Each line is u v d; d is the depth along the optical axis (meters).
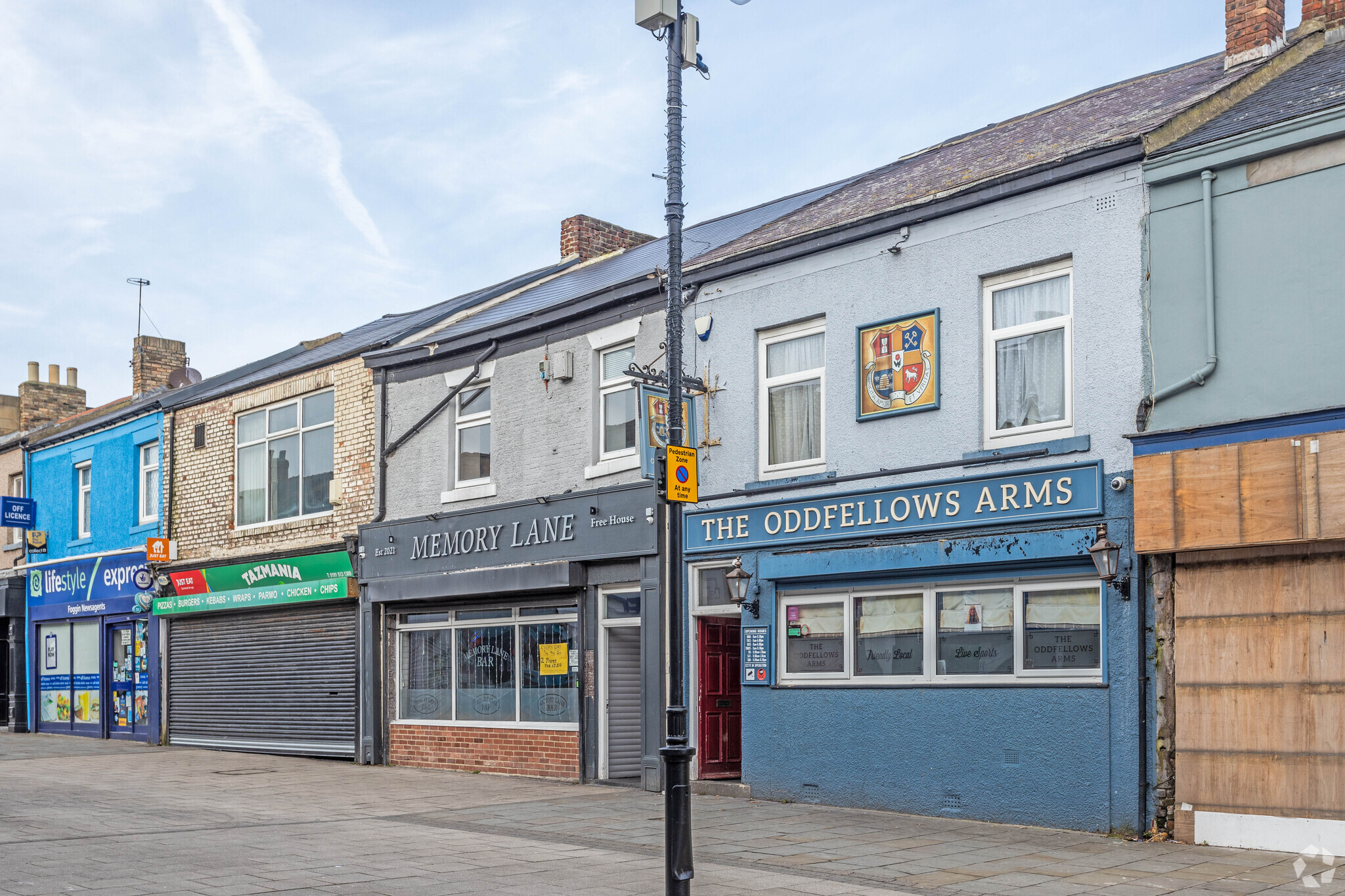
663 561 14.30
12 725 25.64
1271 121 10.13
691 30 9.26
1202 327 10.48
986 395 11.97
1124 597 10.67
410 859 9.73
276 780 15.80
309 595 18.89
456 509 17.28
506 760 16.25
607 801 13.44
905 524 12.31
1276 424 9.89
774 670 13.39
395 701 18.09
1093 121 13.41
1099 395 11.07
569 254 22.62
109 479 24.16
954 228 12.28
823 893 8.40
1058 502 11.17
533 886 8.65
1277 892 8.26
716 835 10.93
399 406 18.44
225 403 21.52
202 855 9.81
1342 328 9.71
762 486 13.56
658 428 13.73
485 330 16.95
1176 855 9.66
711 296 14.45
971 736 11.63
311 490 19.81
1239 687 10.00
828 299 13.30
